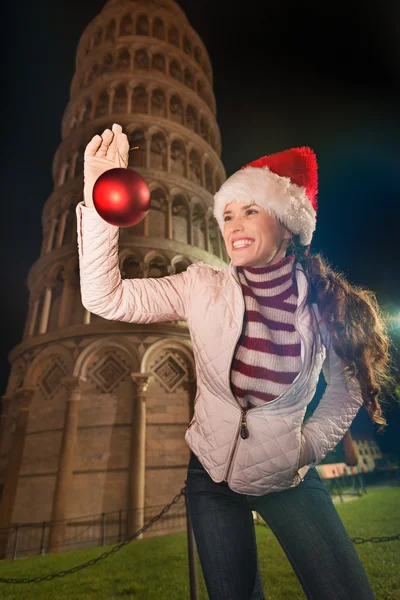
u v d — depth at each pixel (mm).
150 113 24688
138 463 14305
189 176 24594
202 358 1491
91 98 26078
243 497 1457
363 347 1503
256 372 1457
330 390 1594
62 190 23016
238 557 1301
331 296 1527
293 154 1781
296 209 1587
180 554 7223
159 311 1598
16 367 19375
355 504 11391
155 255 19516
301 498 1343
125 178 1141
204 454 1463
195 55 32375
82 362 16500
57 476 14102
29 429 16125
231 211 1620
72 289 19094
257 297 1555
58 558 8594
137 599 4852
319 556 1183
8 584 6094
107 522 13328
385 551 5605
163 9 30297
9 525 13695
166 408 16125
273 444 1312
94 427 15305
